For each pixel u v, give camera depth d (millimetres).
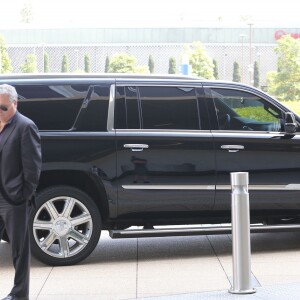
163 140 8609
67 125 8477
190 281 7543
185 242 10016
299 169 8977
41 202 8312
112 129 8555
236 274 6715
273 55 124188
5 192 6340
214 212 8797
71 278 7781
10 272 8188
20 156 6352
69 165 8383
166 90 8820
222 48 124062
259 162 8859
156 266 8367
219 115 8891
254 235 10531
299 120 9109
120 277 7793
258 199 8875
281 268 8086
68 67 124312
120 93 8680
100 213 8703
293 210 9023
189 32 123375
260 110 9016
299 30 122188
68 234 8406
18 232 6359
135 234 8555
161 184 8594
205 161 8703
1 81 8570
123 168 8516
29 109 8484
